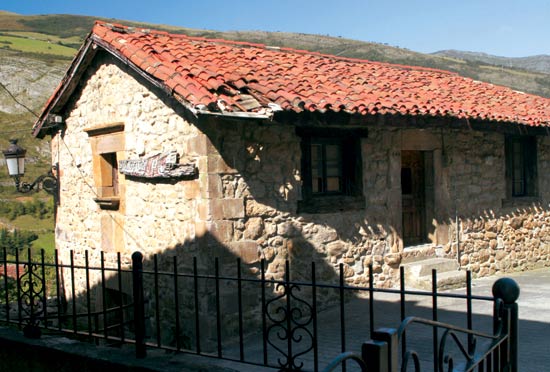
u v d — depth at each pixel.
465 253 9.55
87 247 9.20
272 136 7.19
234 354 6.11
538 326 6.57
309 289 7.54
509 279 3.11
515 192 10.69
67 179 9.77
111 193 8.80
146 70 6.91
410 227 9.23
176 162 6.96
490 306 7.60
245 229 6.93
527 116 9.77
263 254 7.07
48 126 9.90
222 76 6.95
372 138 8.26
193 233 6.82
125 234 8.17
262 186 7.10
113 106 8.25
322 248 7.69
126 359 3.90
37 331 4.52
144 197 7.71
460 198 9.50
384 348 2.19
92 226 9.02
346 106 7.11
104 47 7.88
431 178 9.26
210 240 6.59
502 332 3.04
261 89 6.93
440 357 2.61
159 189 7.41
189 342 6.86
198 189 6.72
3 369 4.52
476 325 6.59
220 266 6.67
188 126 6.83
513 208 10.43
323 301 7.67
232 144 6.81
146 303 7.72
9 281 10.09
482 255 9.83
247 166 6.95
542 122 9.85
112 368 3.86
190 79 6.64
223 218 6.71
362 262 8.14
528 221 10.70
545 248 11.05
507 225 10.30
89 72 8.84
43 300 4.69
